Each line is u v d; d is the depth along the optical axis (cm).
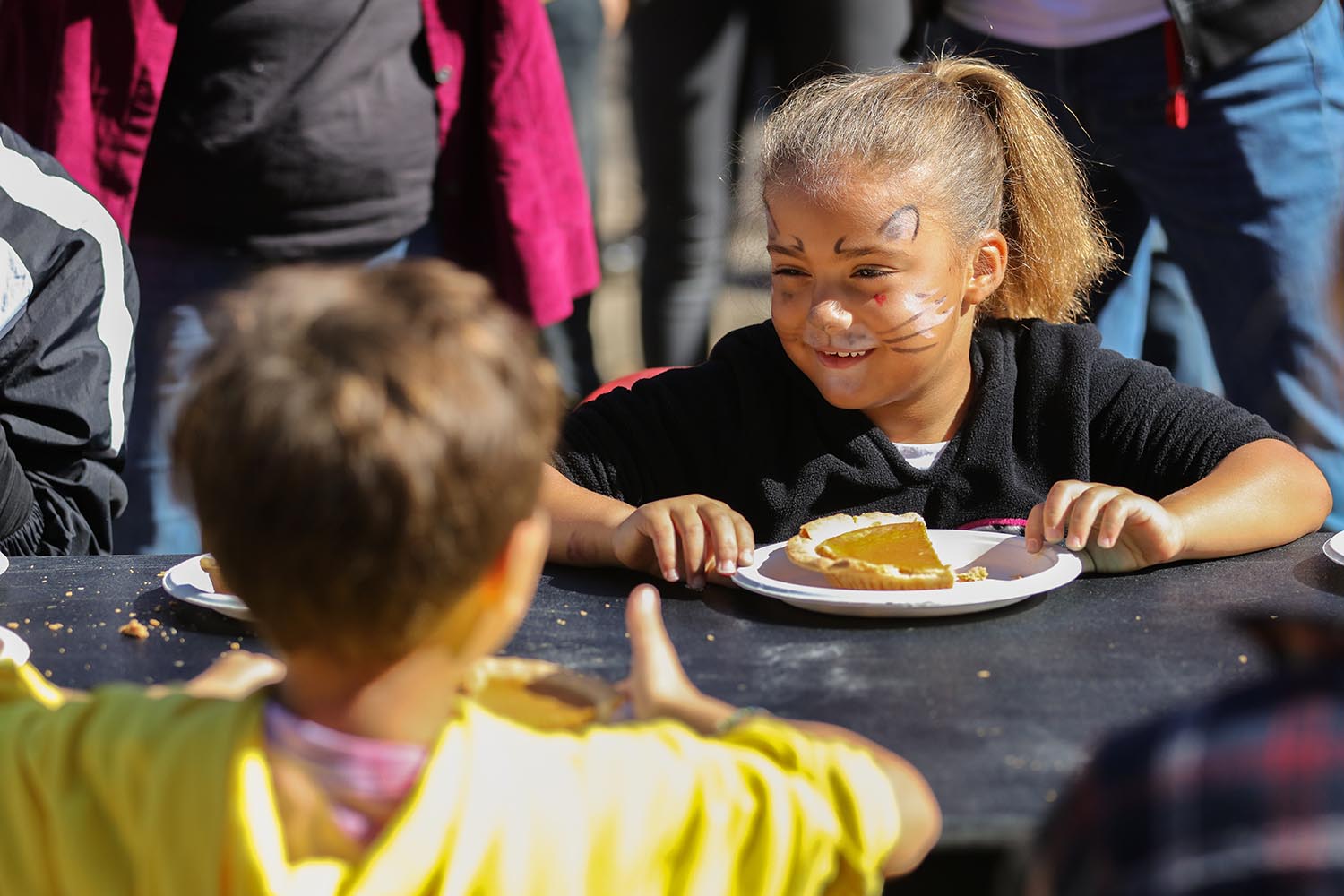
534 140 525
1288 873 127
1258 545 316
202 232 495
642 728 185
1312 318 512
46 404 391
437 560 159
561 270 543
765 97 790
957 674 246
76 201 410
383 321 163
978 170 356
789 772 181
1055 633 266
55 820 170
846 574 281
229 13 472
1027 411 368
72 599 297
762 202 371
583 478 363
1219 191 517
